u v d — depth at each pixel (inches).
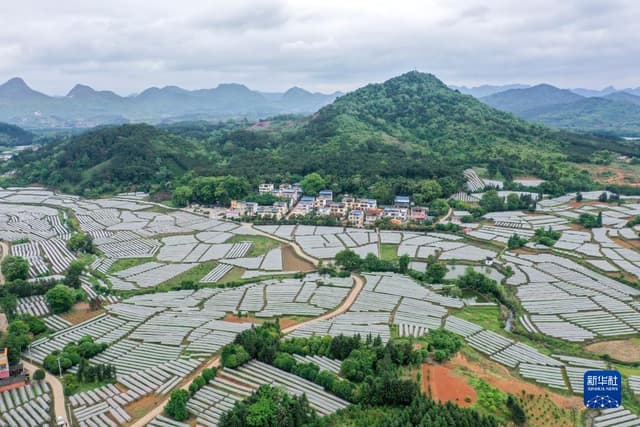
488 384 2947.8
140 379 3034.0
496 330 3860.7
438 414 2484.0
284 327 3848.4
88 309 4254.4
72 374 3085.6
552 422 2620.6
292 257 5915.4
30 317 3796.8
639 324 3922.2
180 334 3700.8
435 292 4704.7
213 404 2743.6
